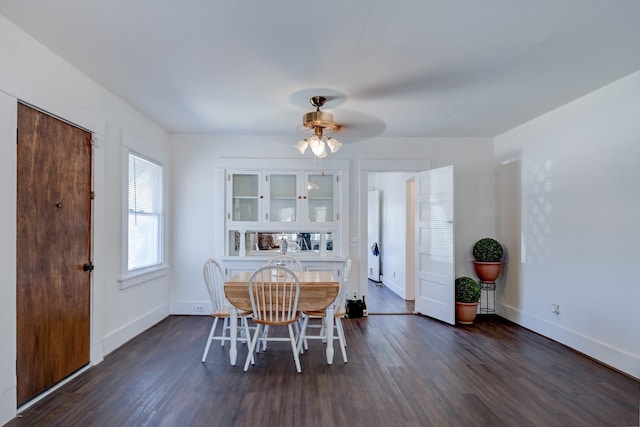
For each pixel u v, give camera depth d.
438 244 4.58
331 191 4.97
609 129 3.04
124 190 3.51
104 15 2.04
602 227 3.12
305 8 1.95
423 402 2.44
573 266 3.46
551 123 3.75
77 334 2.85
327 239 5.01
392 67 2.69
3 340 2.12
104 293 3.21
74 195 2.80
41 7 1.97
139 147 3.81
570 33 2.22
